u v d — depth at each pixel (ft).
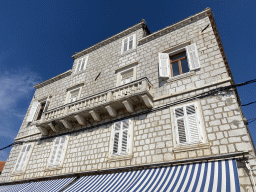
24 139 52.95
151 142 30.89
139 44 47.93
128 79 43.06
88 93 47.98
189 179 21.31
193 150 26.45
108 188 25.17
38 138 49.29
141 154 30.50
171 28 43.62
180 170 24.40
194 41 38.34
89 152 36.94
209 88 30.91
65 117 42.22
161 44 43.32
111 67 48.80
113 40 55.67
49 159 41.60
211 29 37.52
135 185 23.49
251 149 22.79
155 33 45.11
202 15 40.75
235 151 23.65
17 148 52.42
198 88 31.81
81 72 54.95
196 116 29.07
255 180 20.80
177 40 41.24
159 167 27.32
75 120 43.16
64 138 43.06
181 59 38.96
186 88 33.32
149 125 33.06
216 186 18.35
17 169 46.06
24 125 57.57
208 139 26.35
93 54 57.36
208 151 25.34
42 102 59.16
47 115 47.11
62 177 36.86
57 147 42.45
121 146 33.53
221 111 27.71
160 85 36.81
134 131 34.04
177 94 33.45
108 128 37.81
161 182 22.50
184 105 31.37
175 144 28.32
